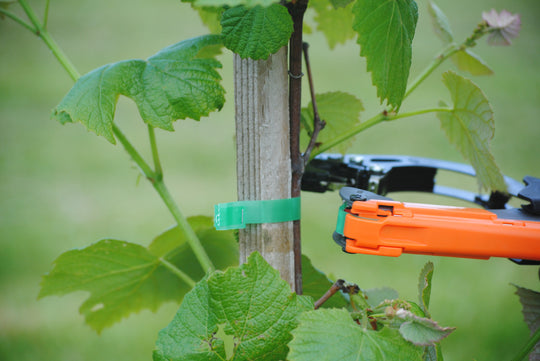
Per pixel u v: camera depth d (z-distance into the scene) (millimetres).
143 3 10883
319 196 4406
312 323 637
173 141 5477
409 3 745
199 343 682
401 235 704
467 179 4148
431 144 4879
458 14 9016
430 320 626
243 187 773
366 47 699
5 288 3115
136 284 1129
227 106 6457
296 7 728
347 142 1108
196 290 707
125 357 2510
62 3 10367
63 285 1051
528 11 9336
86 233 3752
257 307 691
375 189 1011
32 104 6363
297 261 814
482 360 2355
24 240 3654
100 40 8516
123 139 947
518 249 707
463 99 931
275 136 746
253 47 685
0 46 8359
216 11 930
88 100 762
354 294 763
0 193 4465
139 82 774
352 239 717
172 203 954
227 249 1151
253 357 689
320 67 7051
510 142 4891
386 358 624
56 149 5402
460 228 701
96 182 4699
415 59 7137
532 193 779
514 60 7375
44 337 2693
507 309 2775
